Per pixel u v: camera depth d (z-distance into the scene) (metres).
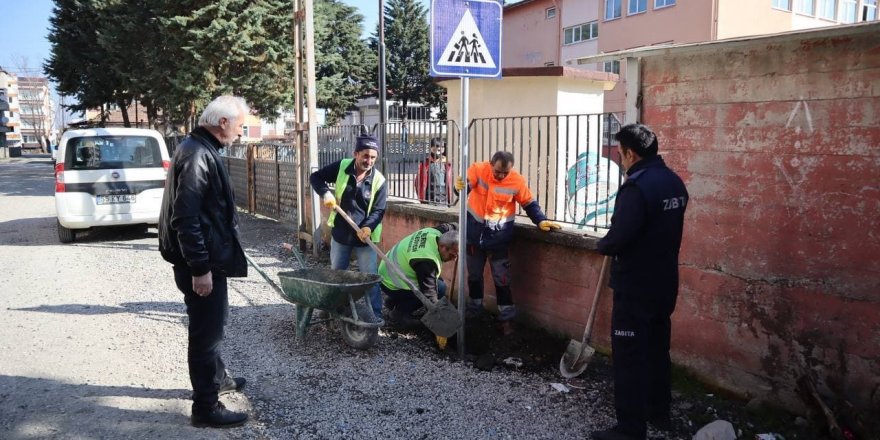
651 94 4.09
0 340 4.84
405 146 6.97
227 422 3.43
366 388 4.05
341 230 5.12
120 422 3.47
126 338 4.93
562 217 5.40
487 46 4.46
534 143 5.88
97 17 22.88
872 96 3.09
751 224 3.63
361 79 37.88
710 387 3.95
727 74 3.67
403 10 47.97
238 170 13.37
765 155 3.54
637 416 3.26
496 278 5.00
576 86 8.74
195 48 18.19
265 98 20.11
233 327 5.25
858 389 3.24
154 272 7.38
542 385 4.14
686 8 25.06
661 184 3.20
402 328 5.32
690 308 4.02
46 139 78.38
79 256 8.37
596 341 4.64
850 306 3.24
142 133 9.45
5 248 8.93
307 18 7.65
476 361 4.61
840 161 3.23
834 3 28.67
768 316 3.60
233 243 3.39
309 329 5.14
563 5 32.09
